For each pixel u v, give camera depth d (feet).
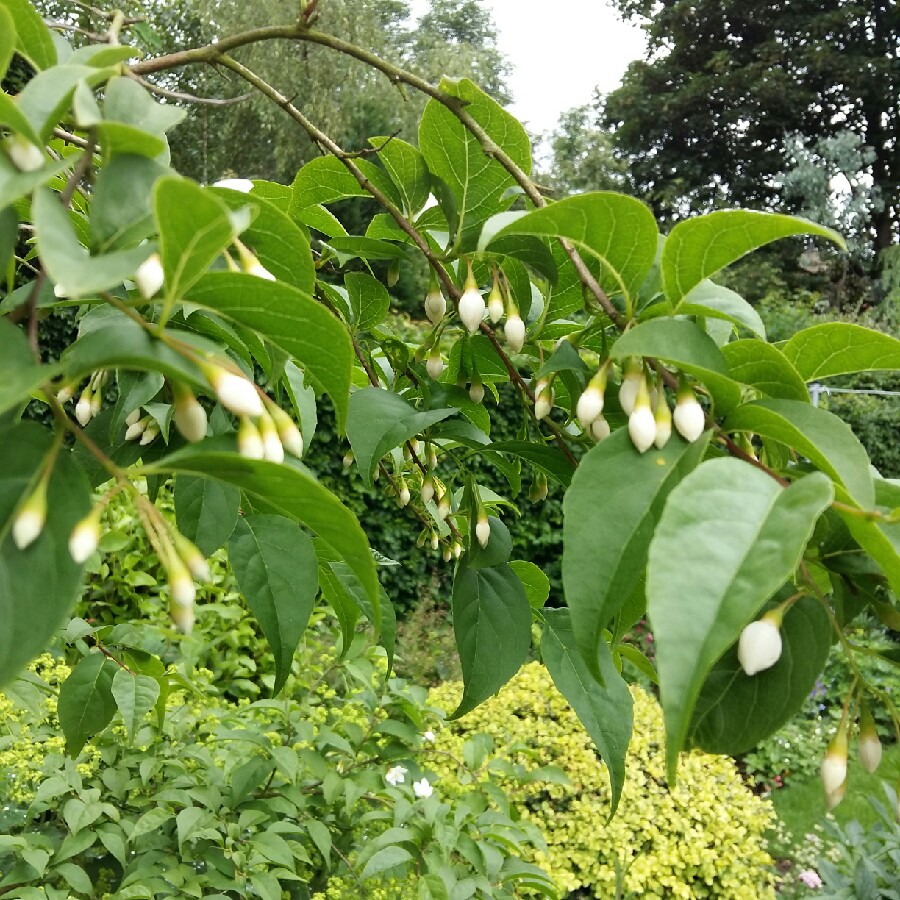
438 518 6.40
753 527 2.54
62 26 3.90
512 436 27.45
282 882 9.82
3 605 2.37
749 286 73.87
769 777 21.77
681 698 2.27
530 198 4.35
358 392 4.60
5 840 7.75
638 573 2.92
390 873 9.62
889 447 39.40
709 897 15.23
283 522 4.52
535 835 10.17
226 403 2.68
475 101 4.23
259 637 16.35
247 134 49.90
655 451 3.14
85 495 2.55
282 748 9.12
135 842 9.06
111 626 7.24
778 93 91.76
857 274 79.56
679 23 101.55
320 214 5.61
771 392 3.35
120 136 2.65
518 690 17.92
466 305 4.39
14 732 8.70
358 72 50.60
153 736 9.45
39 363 2.42
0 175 2.39
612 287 4.09
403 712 11.48
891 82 90.48
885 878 11.71
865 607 3.45
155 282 2.76
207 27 45.96
